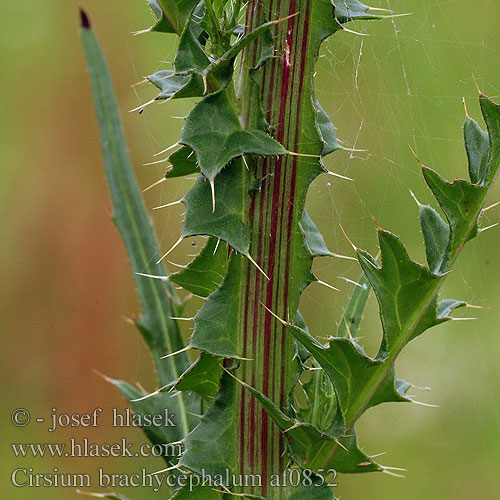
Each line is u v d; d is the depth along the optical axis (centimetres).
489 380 260
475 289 260
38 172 296
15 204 295
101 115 158
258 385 151
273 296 150
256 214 150
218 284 151
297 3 150
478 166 151
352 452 151
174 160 151
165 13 150
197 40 150
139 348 292
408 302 150
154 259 158
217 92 149
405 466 257
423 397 260
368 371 150
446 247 151
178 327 158
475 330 260
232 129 149
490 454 257
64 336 287
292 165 150
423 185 239
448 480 256
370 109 240
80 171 298
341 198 243
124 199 158
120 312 295
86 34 158
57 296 292
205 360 150
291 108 150
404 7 235
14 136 294
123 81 271
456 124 236
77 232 297
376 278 150
